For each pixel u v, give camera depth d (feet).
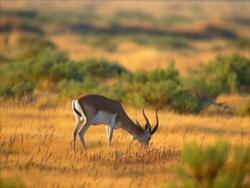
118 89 268.62
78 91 254.27
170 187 103.71
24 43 603.67
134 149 153.69
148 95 242.37
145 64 514.27
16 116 195.11
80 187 112.06
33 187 108.78
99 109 155.53
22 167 125.18
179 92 242.99
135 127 160.86
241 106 241.55
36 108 217.15
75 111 155.02
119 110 159.33
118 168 130.41
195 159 108.06
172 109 240.73
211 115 238.07
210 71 359.46
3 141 147.95
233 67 335.06
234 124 206.69
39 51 458.50
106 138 168.55
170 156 143.64
